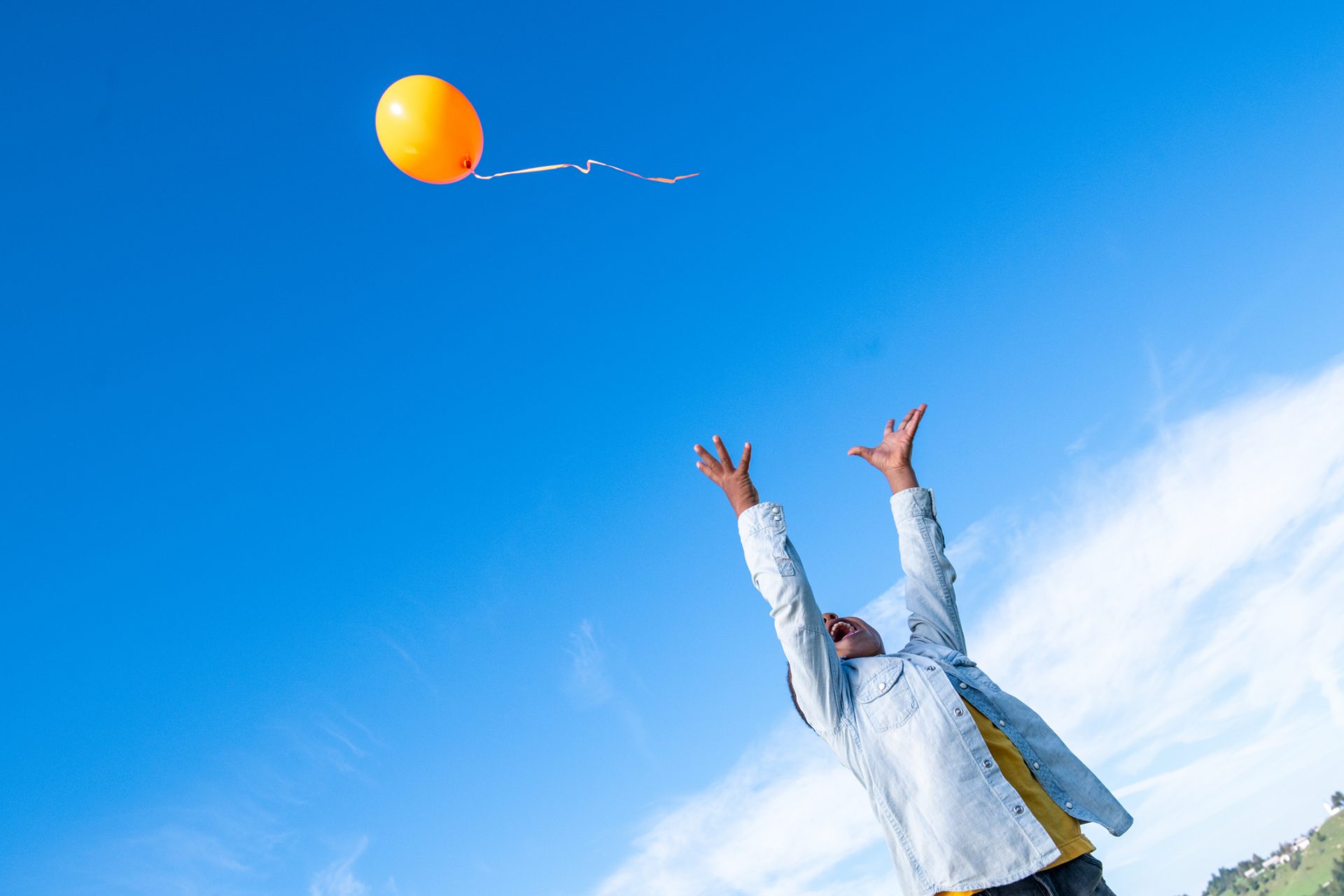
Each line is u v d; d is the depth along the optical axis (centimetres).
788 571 218
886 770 204
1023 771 206
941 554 257
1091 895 194
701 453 244
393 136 304
